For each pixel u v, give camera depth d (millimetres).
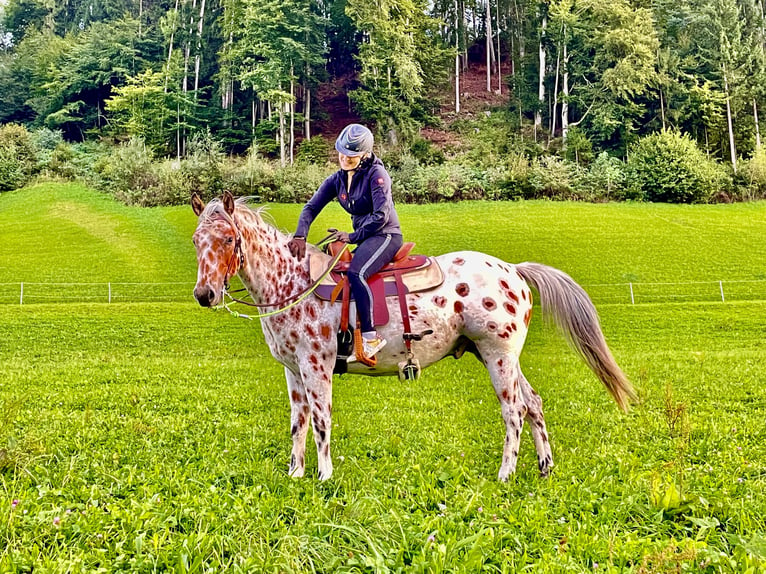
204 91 84938
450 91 85812
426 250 41875
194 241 5836
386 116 71750
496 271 6523
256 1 72875
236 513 4586
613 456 6465
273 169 61000
